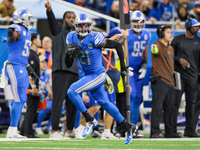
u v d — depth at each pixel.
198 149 18.22
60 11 35.72
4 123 39.12
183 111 37.66
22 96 27.45
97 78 20.22
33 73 29.41
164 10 47.03
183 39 31.56
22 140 24.47
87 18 20.02
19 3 39.56
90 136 32.81
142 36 30.30
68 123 28.89
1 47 34.56
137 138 29.39
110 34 28.77
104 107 20.28
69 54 20.44
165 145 20.56
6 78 27.67
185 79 31.31
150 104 38.03
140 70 30.61
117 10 43.88
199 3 48.69
